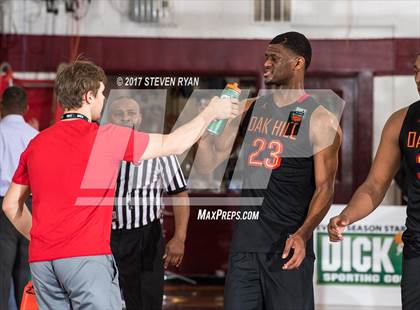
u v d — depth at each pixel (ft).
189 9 30.73
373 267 20.70
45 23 30.66
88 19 30.68
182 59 30.76
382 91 30.68
